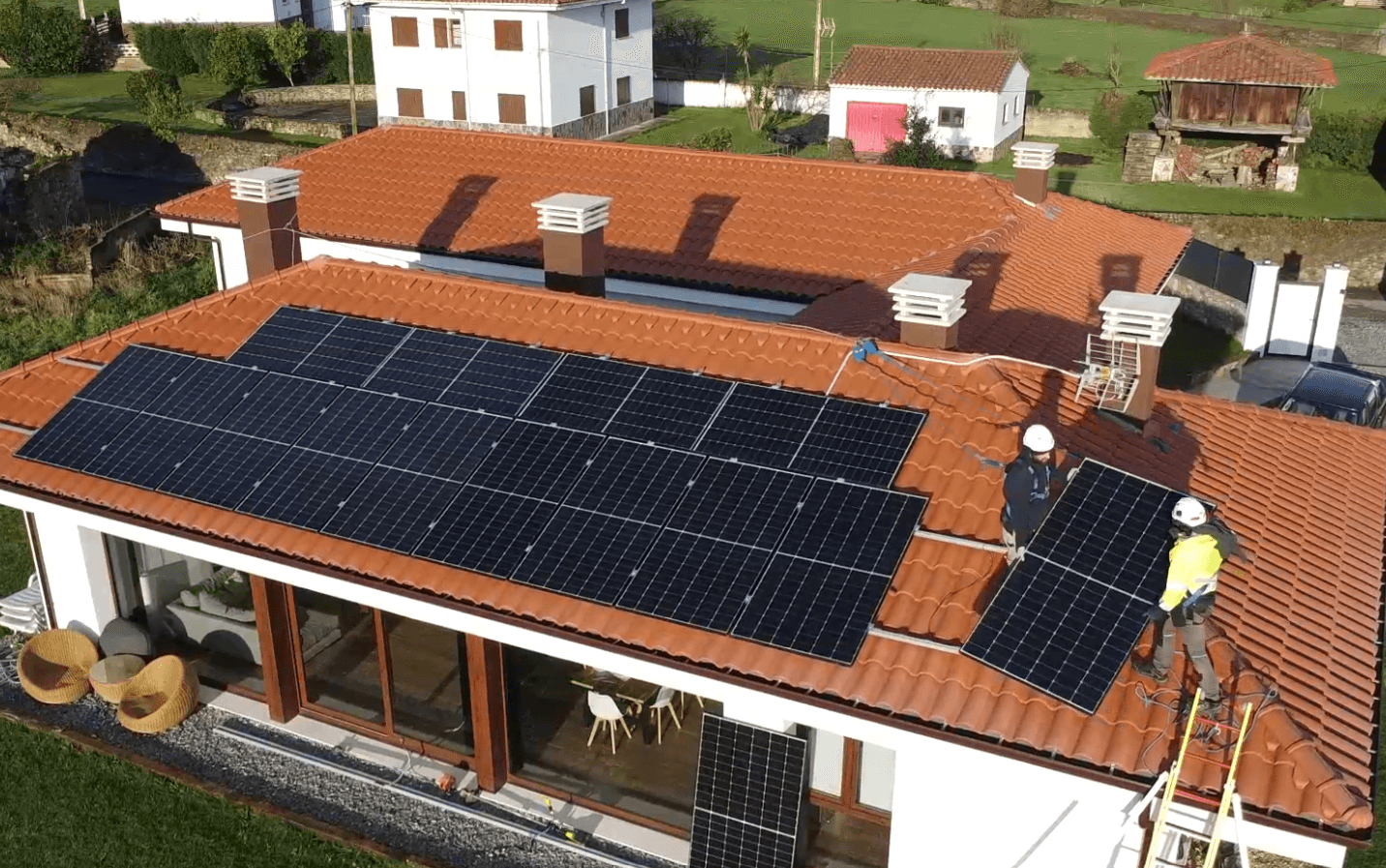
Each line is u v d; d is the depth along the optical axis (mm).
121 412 15320
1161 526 11117
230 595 16094
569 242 17578
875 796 12703
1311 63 47469
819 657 10773
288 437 14422
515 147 27062
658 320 15453
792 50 74500
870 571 11352
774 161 25016
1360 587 12234
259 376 15484
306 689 15633
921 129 47281
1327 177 49219
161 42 65875
